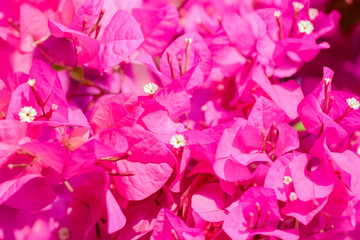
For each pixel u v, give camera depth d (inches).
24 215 16.3
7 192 14.2
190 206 14.8
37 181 14.8
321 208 14.4
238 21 16.2
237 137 14.9
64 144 14.7
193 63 15.8
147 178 14.7
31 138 14.8
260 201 14.3
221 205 14.8
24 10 15.9
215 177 15.0
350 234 16.2
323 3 18.0
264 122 14.9
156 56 16.6
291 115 15.4
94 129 14.9
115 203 14.2
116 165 14.7
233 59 16.3
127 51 15.1
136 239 15.0
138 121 14.9
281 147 14.9
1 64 16.4
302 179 14.5
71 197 15.7
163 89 14.8
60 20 16.2
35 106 15.0
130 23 15.2
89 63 15.6
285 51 16.0
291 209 14.5
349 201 14.7
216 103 16.4
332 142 14.9
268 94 15.3
